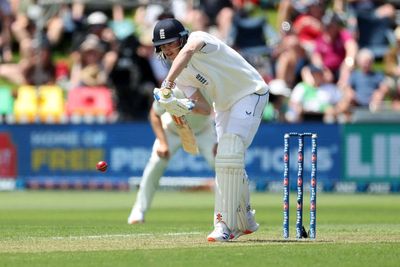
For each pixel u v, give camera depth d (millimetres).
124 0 89750
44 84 81438
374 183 69812
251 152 70500
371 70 77812
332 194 68875
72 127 71938
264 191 70438
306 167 70062
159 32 30281
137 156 71312
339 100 75250
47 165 72375
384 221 44469
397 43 81500
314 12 81500
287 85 77562
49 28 88125
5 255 26609
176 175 71812
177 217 47875
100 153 71812
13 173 72812
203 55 30141
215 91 30750
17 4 90688
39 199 64312
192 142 31797
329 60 79062
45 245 29531
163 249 27938
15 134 72500
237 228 31234
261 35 82938
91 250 27859
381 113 69500
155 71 76750
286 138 30922
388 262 25281
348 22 86875
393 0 91125
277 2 93688
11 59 88375
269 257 26031
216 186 30625
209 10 84750
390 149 69562
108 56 77125
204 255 26375
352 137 69750
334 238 32031
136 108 76125
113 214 50125
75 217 47469
